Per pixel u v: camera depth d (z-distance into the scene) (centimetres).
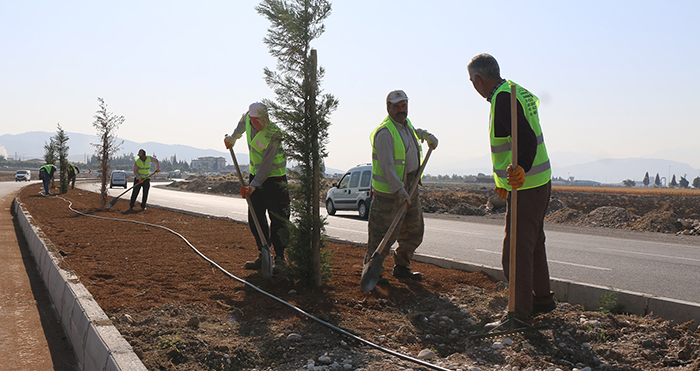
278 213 565
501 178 396
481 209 2316
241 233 918
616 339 379
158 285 495
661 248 1018
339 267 612
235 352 327
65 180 2578
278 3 476
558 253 915
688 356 341
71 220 1103
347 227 1313
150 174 1503
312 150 492
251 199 593
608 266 764
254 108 535
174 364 313
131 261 612
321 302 448
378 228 506
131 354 288
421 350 354
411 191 484
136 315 396
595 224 1723
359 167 1736
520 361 330
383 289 501
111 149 1511
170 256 655
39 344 379
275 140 499
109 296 441
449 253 870
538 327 385
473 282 547
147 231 916
